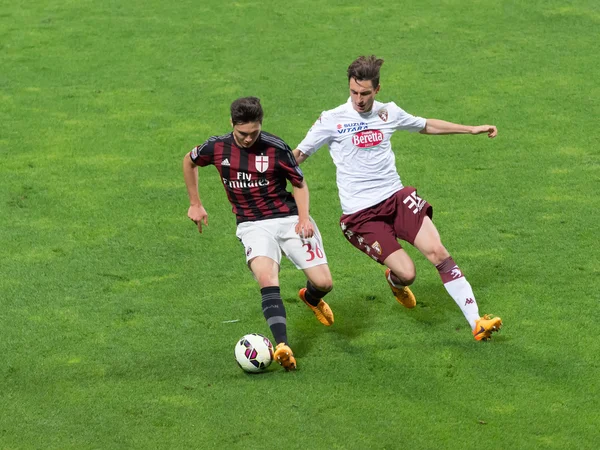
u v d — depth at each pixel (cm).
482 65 4297
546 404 1897
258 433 1817
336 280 2533
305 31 4794
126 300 2434
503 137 3541
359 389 1969
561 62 4303
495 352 2114
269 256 2094
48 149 3541
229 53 4538
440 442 1777
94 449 1781
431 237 2134
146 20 5012
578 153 3378
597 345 2130
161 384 2017
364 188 2172
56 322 2322
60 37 4791
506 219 2877
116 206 3053
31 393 1995
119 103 3991
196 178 2161
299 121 3738
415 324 2275
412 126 2202
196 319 2325
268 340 2058
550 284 2450
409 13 4994
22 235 2845
